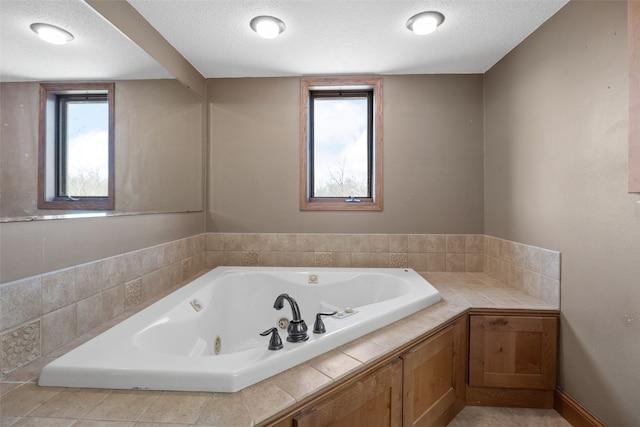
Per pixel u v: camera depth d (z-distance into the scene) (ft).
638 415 3.98
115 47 4.81
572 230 5.06
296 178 8.14
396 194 8.04
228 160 8.23
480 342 5.44
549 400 5.41
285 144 8.14
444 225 8.00
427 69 7.73
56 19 3.76
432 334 4.60
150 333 4.22
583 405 4.83
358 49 6.75
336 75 8.03
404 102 8.00
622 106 4.17
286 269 7.57
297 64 7.46
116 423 2.58
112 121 4.77
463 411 5.38
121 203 5.04
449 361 5.03
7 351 3.27
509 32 6.07
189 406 2.78
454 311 5.22
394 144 8.02
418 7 5.32
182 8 5.29
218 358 3.28
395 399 3.93
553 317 5.34
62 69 3.85
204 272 7.84
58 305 3.87
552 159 5.52
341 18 5.62
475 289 6.50
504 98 7.04
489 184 7.70
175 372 3.04
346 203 8.16
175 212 6.79
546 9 5.34
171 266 6.61
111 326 4.56
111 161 4.77
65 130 3.93
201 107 7.98
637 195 3.98
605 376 4.45
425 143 8.00
